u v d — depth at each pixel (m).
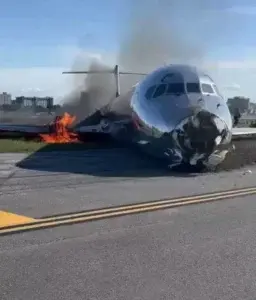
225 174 15.04
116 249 6.67
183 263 6.14
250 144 20.45
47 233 7.43
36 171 14.51
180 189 11.83
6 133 26.95
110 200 10.16
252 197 10.89
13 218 8.33
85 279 5.52
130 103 20.97
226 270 5.90
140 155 19.42
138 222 8.26
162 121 16.12
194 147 15.45
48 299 4.94
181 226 8.02
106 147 22.59
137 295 5.09
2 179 12.81
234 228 7.95
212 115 15.63
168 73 18.00
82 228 7.77
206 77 17.80
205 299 5.02
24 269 5.80
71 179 13.13
